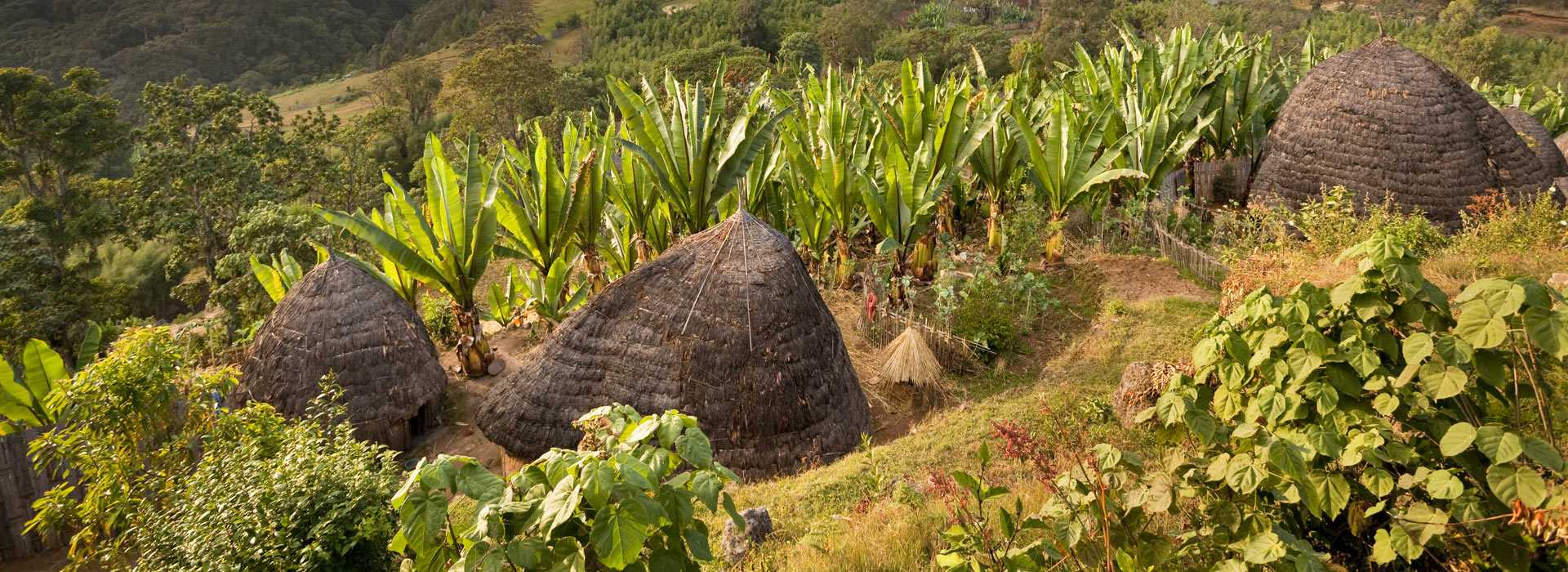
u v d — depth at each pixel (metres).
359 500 5.80
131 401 7.56
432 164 11.15
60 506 7.85
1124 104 15.23
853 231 13.14
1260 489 3.82
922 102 13.26
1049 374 10.53
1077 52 17.05
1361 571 4.07
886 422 10.19
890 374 10.48
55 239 38.62
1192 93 15.78
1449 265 10.59
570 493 3.35
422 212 12.56
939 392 10.48
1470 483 3.67
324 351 10.41
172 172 35.16
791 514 7.50
